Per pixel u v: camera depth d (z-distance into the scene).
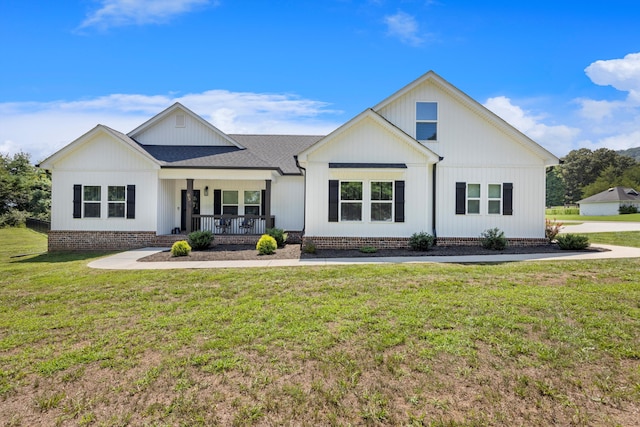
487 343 4.52
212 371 3.98
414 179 14.25
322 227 14.22
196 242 14.48
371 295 6.77
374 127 14.25
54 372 4.04
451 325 5.11
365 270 9.18
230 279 8.41
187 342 4.76
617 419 3.12
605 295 6.40
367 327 5.12
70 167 15.98
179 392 3.60
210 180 18.14
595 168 85.50
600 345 4.42
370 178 14.22
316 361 4.17
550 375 3.79
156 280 8.47
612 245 14.93
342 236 14.20
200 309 6.19
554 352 4.25
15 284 8.41
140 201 16.02
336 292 7.06
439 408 3.28
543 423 3.08
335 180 14.20
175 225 17.97
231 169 16.11
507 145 14.85
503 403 3.35
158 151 17.42
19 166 42.38
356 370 3.94
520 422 3.09
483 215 14.83
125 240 15.93
